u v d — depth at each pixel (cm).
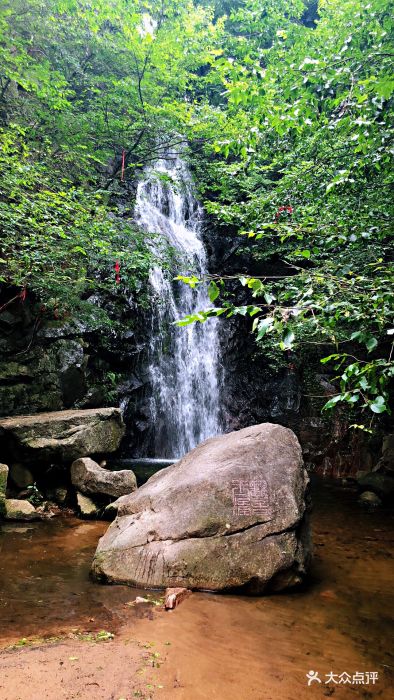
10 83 1180
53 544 556
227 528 439
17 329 945
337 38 672
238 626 363
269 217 649
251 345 1506
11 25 1128
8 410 890
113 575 438
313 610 401
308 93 487
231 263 1552
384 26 570
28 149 998
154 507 484
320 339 942
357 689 288
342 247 761
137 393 1233
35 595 410
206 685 282
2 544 550
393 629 370
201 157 1484
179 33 1125
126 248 1016
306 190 670
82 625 354
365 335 283
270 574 417
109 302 1158
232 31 1772
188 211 1645
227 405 1448
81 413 822
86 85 1298
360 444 1106
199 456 541
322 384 1260
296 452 515
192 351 1399
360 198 613
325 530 671
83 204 940
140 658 305
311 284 331
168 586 424
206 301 1491
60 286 907
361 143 470
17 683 266
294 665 313
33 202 809
